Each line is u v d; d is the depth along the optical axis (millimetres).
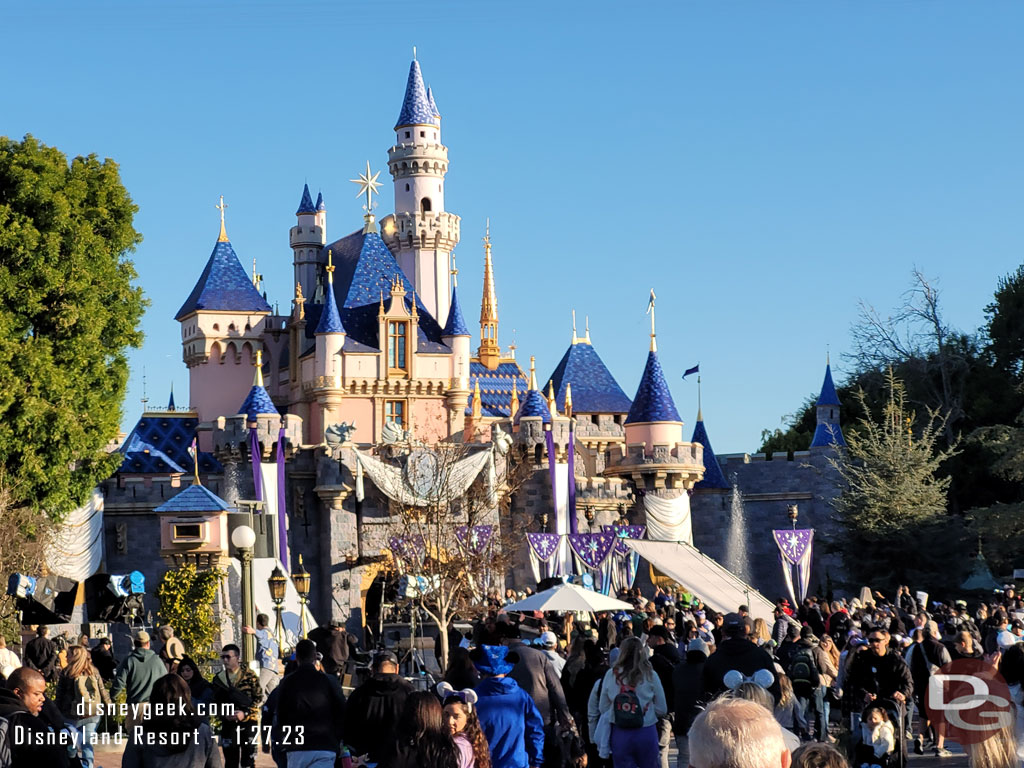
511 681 16297
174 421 80750
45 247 48625
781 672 19984
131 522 68188
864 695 20484
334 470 69000
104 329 51906
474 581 56062
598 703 18812
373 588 69188
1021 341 92438
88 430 50312
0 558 46938
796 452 86125
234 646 20891
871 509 71312
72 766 16672
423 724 13125
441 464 66250
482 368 96438
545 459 75000
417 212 99938
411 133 100500
